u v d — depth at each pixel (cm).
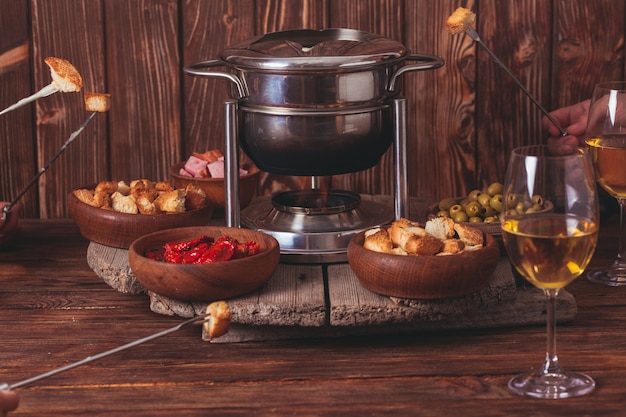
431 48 207
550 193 115
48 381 130
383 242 144
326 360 137
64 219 210
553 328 126
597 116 154
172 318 152
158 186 179
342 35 171
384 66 158
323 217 168
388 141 167
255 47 161
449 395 124
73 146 211
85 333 146
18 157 211
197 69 168
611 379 128
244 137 163
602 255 180
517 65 208
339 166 161
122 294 162
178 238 157
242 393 126
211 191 188
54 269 175
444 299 142
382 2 205
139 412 121
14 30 205
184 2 206
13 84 207
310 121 155
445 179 213
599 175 153
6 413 117
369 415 119
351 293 146
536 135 211
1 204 184
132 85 209
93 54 207
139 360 137
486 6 206
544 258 114
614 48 209
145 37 207
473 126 211
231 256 145
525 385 125
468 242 147
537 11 206
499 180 213
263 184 215
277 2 205
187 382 129
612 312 152
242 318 141
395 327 146
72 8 205
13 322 150
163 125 211
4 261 180
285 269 159
